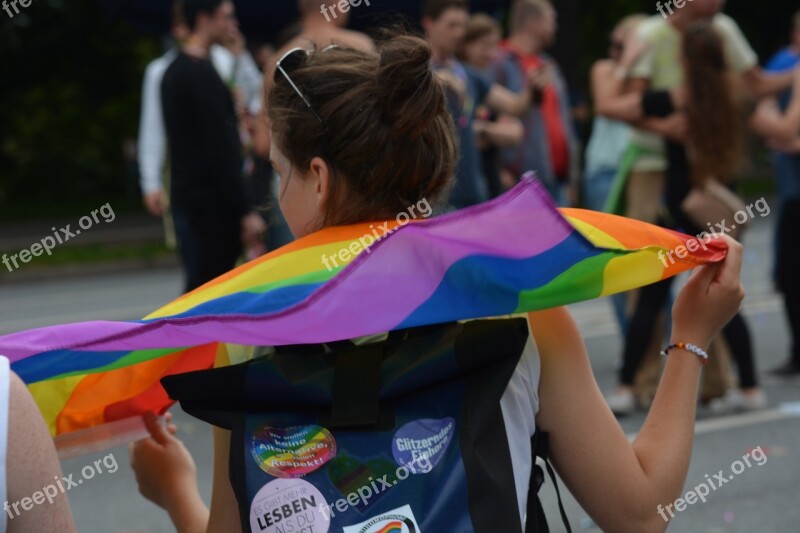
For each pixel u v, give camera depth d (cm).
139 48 2869
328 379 181
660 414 201
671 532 477
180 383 187
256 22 1204
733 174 632
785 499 516
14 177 3019
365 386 179
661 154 650
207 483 546
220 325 179
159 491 230
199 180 682
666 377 203
